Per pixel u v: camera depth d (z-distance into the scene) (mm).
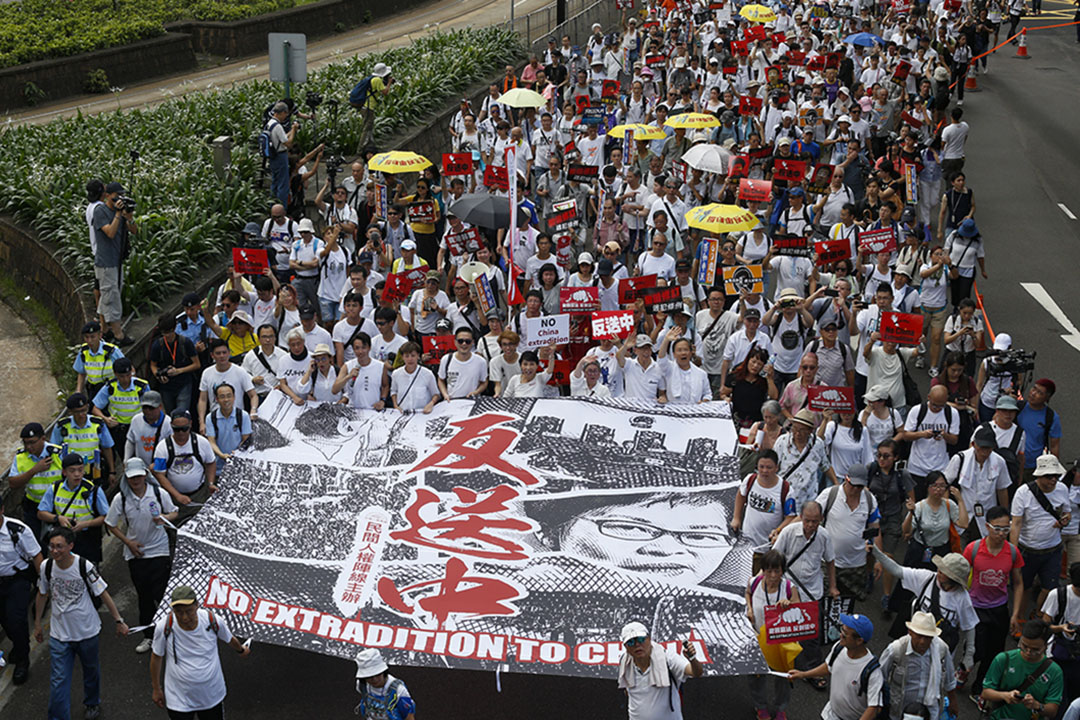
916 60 30500
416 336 14750
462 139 23359
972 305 14883
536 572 10312
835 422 11695
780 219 19328
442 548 10547
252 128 24578
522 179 17938
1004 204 25094
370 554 10531
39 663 10945
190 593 8953
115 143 23250
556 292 15008
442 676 10609
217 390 11977
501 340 12797
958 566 9445
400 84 29641
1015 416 12242
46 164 22234
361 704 8680
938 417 12023
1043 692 9000
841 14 36688
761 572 9883
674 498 11016
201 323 14133
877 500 11031
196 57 40125
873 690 8578
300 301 16609
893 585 11344
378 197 18641
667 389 12656
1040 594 11125
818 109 24141
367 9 46594
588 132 22406
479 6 50781
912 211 17375
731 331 14125
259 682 10438
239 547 10578
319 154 21953
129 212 15719
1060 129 31500
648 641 8570
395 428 11797
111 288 15633
